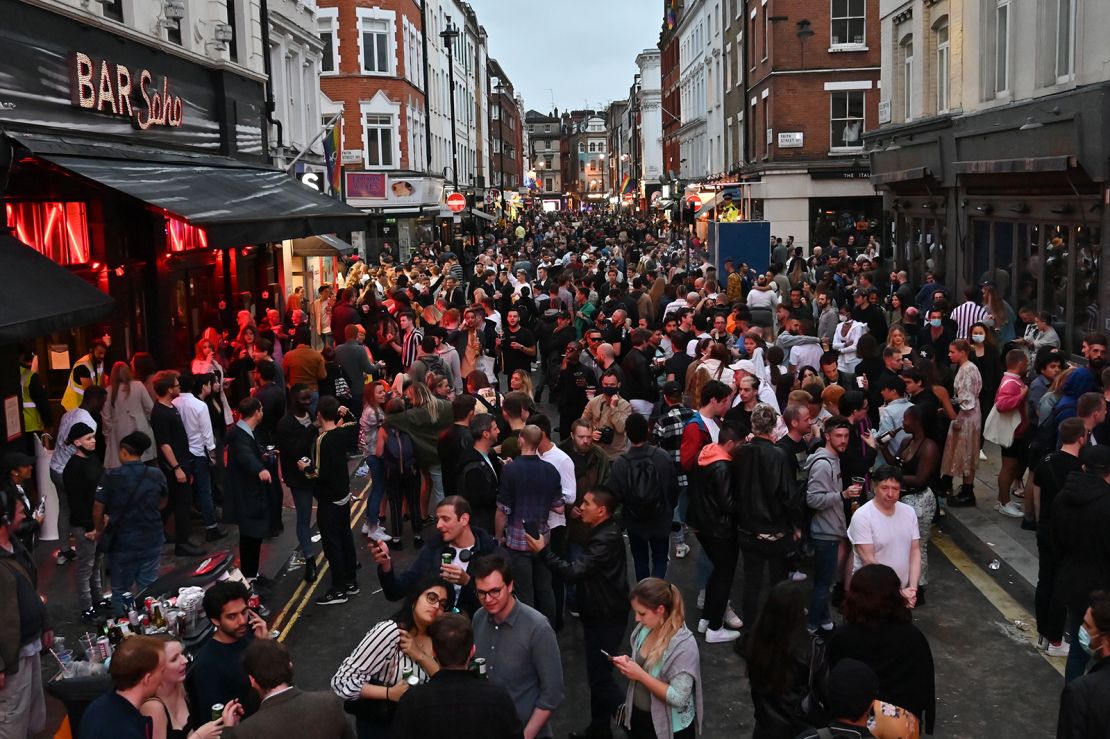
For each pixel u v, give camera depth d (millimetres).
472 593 6645
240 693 5637
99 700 5004
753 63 41281
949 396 12484
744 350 13977
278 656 4945
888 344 12750
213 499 12711
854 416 9273
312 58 28109
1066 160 14727
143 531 9070
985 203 19578
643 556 9117
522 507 8062
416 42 47688
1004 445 11070
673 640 5848
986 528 10898
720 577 8594
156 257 15500
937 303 14688
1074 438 7828
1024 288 18016
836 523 8461
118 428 10891
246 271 21547
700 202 42781
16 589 6531
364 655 5590
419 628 5562
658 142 89188
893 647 5441
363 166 41250
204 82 18391
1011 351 11008
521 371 11680
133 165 13898
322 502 9656
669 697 5734
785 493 8180
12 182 12031
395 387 12781
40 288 10062
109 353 14141
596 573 6887
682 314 15180
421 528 11430
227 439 9797
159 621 6441
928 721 5695
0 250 10531
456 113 64062
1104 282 14266
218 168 17828
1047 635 8125
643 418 8781
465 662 4863
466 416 9523
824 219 37062
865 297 15961
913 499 9031
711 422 9453
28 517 8594
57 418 13125
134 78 14891
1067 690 5172
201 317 18438
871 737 4668
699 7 56281
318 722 4852
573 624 9227
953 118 20625
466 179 68562
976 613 9086
